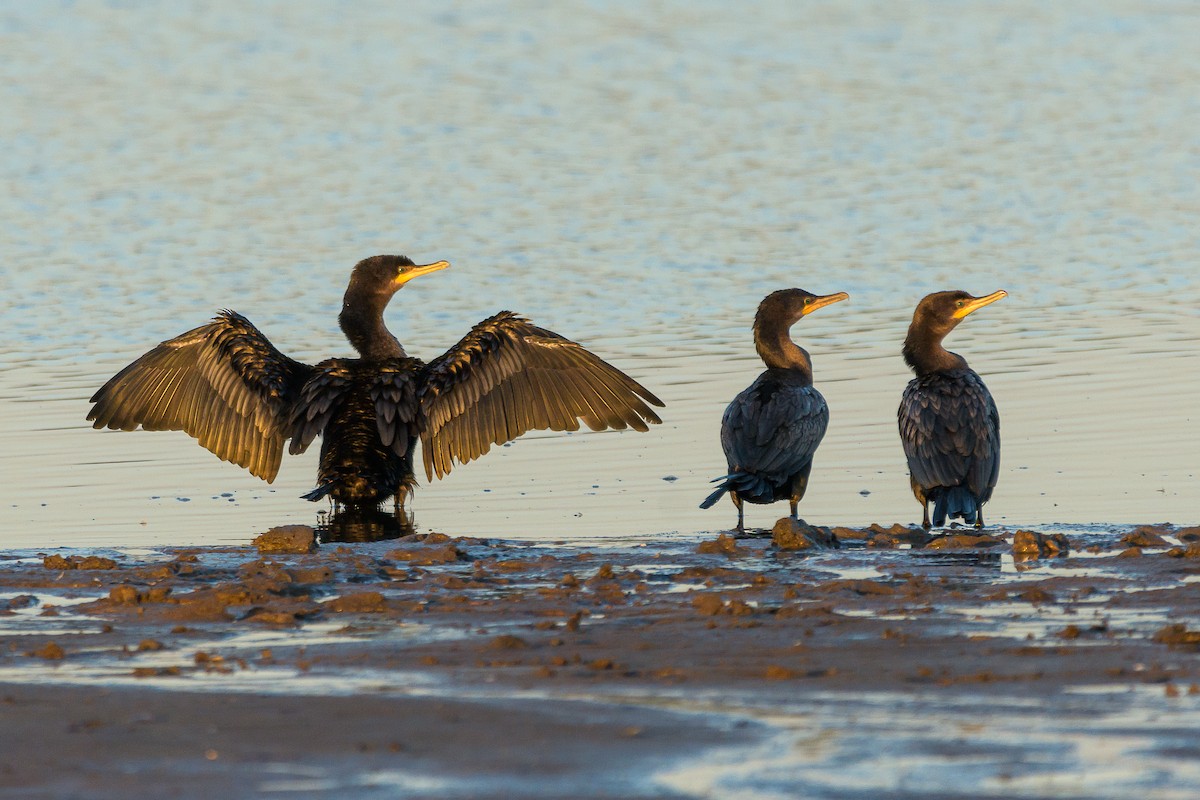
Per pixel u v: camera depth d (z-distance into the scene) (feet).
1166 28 166.71
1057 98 134.41
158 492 52.90
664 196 102.47
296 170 111.34
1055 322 74.59
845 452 56.18
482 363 49.90
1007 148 115.85
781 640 32.24
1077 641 31.58
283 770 24.54
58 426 61.16
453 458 49.67
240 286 82.48
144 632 34.32
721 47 158.71
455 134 122.72
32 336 74.13
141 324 75.87
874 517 48.91
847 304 78.64
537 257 87.92
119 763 24.97
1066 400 61.52
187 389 50.75
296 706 27.76
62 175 109.70
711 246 89.92
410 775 24.23
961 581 37.91
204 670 30.71
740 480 47.62
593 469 55.01
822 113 129.08
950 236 91.71
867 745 25.25
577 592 37.60
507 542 44.75
